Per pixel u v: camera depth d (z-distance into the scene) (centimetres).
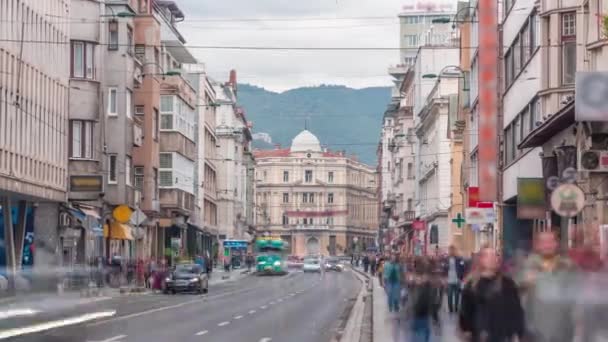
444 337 2312
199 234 9894
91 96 5734
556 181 2141
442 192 8144
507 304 1433
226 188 12538
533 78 3772
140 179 7050
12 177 4606
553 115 3016
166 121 7688
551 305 1241
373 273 9112
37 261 2683
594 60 3094
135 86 6825
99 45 5819
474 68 5781
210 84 10612
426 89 10050
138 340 2605
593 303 1167
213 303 4722
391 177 13500
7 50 4616
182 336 2778
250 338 2753
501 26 4841
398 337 2306
